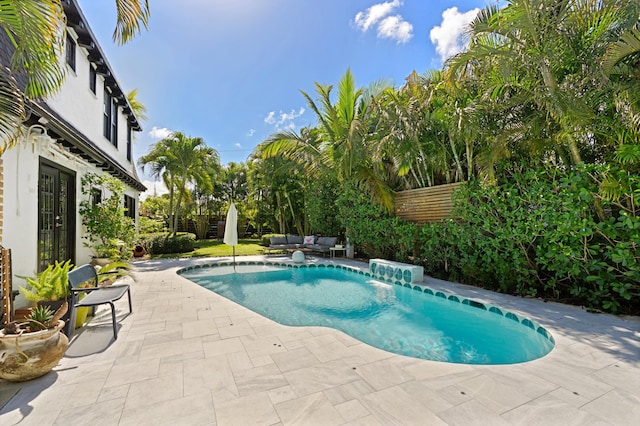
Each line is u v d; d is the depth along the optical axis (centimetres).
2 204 411
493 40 567
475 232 650
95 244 772
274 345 346
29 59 299
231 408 229
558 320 434
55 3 279
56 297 398
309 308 596
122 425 210
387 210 961
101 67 822
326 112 1114
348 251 1148
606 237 457
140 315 457
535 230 538
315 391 252
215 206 2331
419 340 446
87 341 357
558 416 220
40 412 223
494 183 583
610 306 465
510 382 266
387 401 238
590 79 446
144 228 1478
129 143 1250
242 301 645
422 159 845
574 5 455
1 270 321
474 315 539
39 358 263
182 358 312
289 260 1091
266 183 1631
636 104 408
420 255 823
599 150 518
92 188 770
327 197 1289
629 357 315
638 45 385
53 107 586
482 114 588
